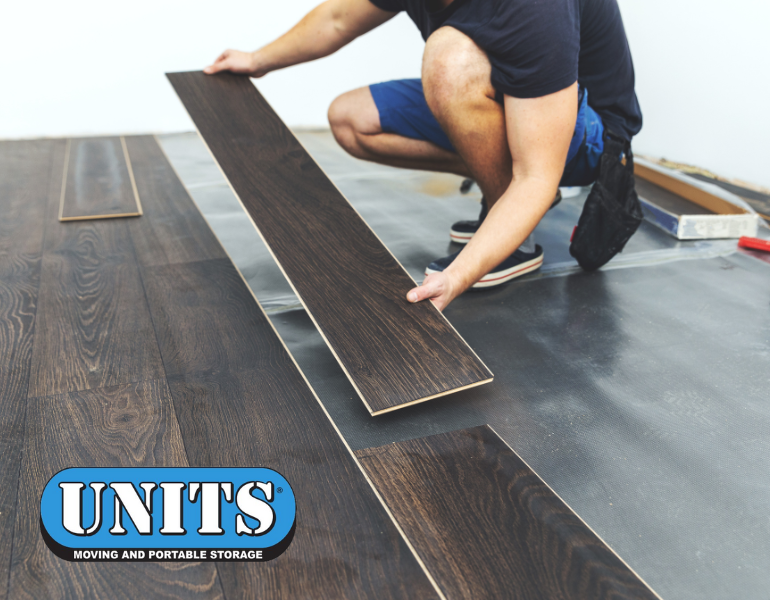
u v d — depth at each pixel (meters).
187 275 1.62
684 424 1.14
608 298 1.62
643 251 1.94
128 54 3.16
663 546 0.88
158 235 1.89
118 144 2.97
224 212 2.13
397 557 0.80
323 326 1.17
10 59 2.98
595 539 0.84
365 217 2.13
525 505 0.90
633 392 1.23
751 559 0.87
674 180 2.53
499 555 0.81
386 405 1.04
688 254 1.92
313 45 1.82
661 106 3.04
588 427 1.13
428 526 0.86
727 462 1.05
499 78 1.30
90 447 0.98
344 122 1.88
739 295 1.66
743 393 1.24
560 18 1.21
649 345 1.40
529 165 1.30
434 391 1.08
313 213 1.47
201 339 1.31
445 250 1.88
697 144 2.90
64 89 3.11
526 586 0.77
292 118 3.50
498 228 1.27
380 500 0.89
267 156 1.64
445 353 1.16
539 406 1.18
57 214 2.04
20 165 2.57
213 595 0.74
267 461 0.96
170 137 3.15
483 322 1.48
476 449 1.02
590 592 0.76
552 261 1.85
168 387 1.14
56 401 1.10
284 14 3.40
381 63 3.58
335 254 1.36
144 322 1.38
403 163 1.95
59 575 0.77
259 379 1.17
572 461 1.04
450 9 1.42
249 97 1.89
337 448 0.99
